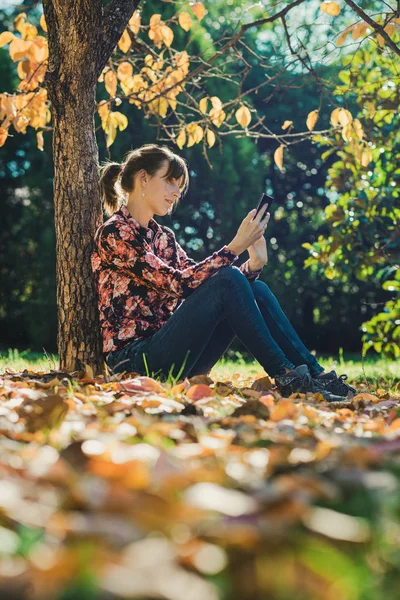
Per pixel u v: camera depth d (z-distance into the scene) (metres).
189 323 3.52
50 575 0.76
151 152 3.76
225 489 1.15
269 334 3.49
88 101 4.02
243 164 15.83
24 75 4.71
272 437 1.90
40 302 14.95
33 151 15.20
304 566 0.86
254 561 0.92
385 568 0.97
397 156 7.70
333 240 7.95
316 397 3.35
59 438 1.83
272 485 1.21
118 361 3.73
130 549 0.85
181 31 13.45
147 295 3.76
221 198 15.79
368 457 1.53
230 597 0.84
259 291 3.81
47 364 5.96
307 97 18.05
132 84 5.28
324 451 1.68
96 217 4.02
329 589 0.83
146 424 2.09
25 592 0.75
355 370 8.02
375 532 1.03
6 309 16.22
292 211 19.75
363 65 7.54
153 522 0.97
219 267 3.54
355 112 17.75
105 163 4.12
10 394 2.84
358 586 0.86
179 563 0.86
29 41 4.61
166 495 1.15
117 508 1.05
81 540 0.91
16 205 16.31
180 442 1.92
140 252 3.62
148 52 5.29
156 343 3.60
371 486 1.22
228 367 7.12
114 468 1.26
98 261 3.81
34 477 1.26
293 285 17.86
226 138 15.45
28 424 2.08
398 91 5.91
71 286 3.94
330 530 0.96
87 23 3.91
